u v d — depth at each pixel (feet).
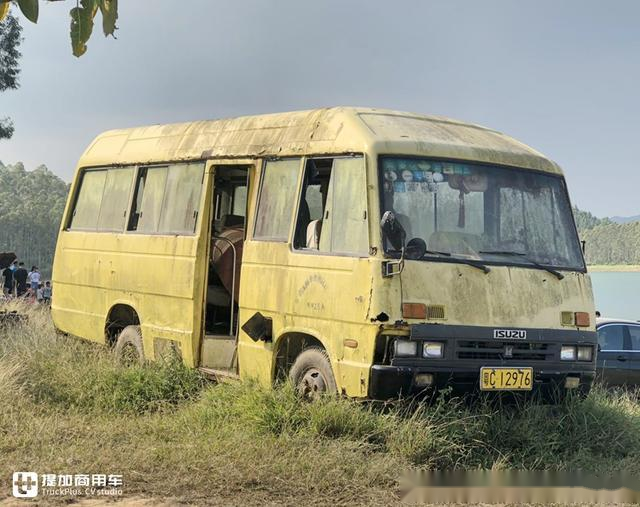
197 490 21.29
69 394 31.37
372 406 25.71
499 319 26.71
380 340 25.64
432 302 25.77
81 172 43.14
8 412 28.43
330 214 27.96
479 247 27.43
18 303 66.28
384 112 29.50
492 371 26.21
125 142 40.37
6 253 95.30
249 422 26.43
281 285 29.37
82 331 40.91
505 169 28.73
